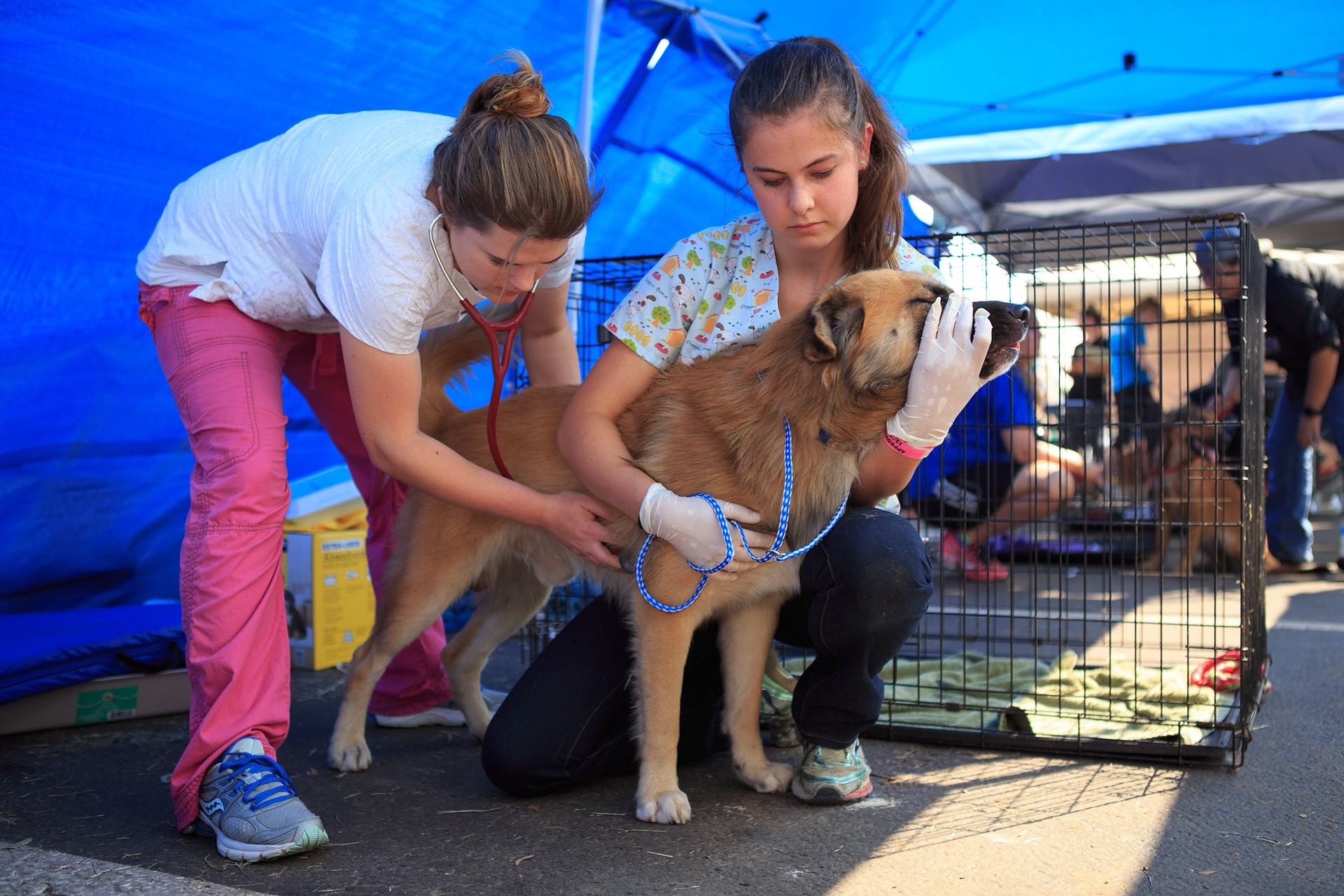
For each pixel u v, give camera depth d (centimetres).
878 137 258
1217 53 631
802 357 239
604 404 265
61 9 306
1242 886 201
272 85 384
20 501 391
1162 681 343
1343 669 415
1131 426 357
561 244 226
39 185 339
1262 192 753
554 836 233
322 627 420
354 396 241
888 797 262
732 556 234
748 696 271
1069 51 630
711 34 526
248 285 248
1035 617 364
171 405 409
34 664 315
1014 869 211
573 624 274
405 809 253
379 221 223
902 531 238
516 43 447
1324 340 687
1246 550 296
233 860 215
